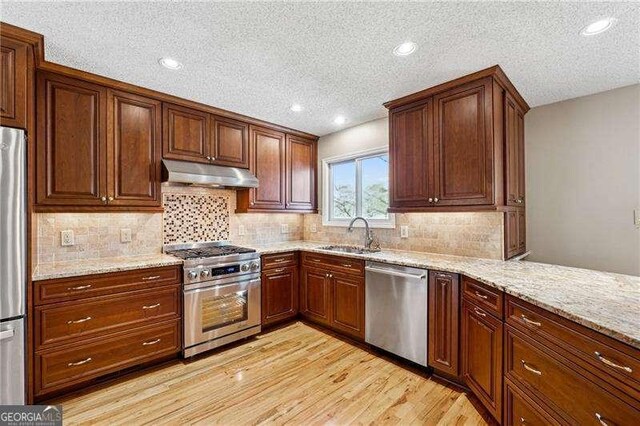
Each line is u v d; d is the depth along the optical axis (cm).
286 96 271
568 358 125
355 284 288
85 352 207
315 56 201
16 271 169
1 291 165
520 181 270
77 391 209
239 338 290
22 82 175
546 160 271
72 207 223
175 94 269
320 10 154
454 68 214
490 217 253
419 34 174
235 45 188
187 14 158
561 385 129
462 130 231
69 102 223
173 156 278
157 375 232
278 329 329
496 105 218
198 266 262
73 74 221
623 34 169
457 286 214
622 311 123
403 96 267
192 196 323
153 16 159
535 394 143
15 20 161
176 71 224
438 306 226
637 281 175
